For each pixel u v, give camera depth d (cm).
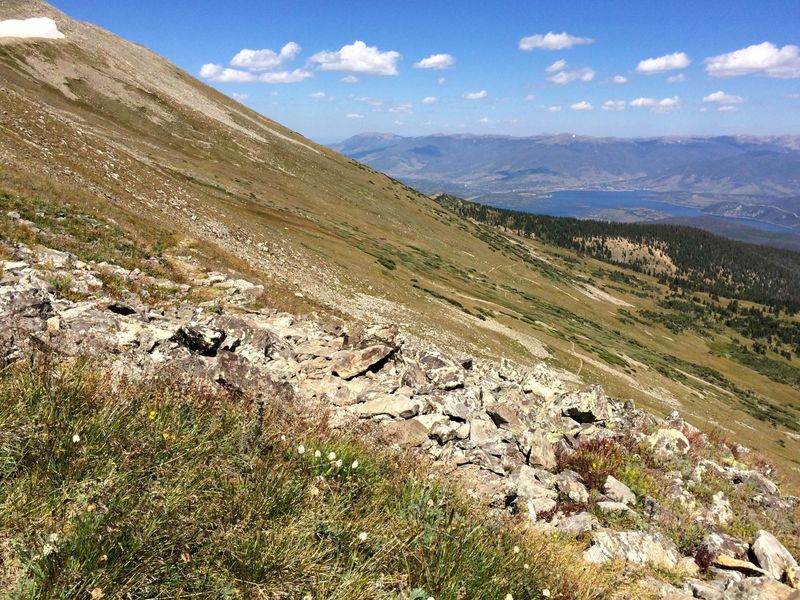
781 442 10219
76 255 1605
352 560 363
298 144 16862
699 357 19862
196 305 1539
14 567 289
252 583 319
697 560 646
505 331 6719
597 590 461
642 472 884
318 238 6719
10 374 464
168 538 330
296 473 459
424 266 9619
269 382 750
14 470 354
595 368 7469
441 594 367
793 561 654
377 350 1031
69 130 4100
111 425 415
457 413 907
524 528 534
